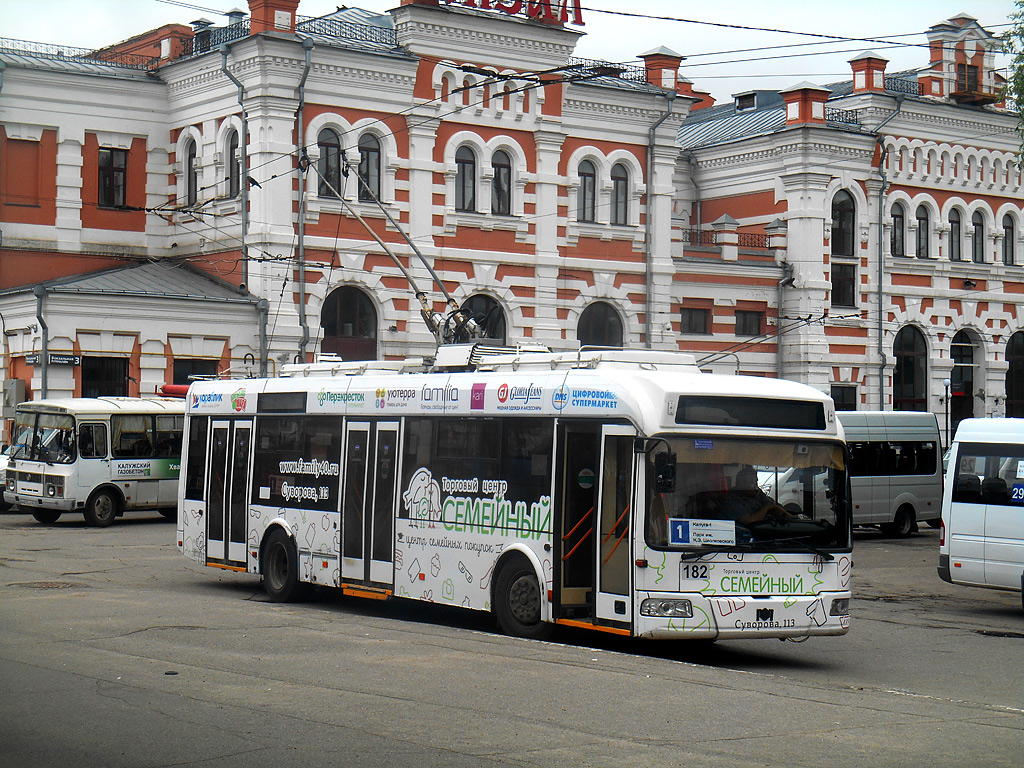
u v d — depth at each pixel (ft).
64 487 95.35
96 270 130.82
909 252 161.89
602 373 45.19
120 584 63.16
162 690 35.53
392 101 125.70
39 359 113.60
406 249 126.82
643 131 142.51
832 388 155.53
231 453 62.64
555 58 135.74
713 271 149.48
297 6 121.39
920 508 103.86
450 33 128.67
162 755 28.40
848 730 32.22
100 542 84.17
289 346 120.88
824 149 154.40
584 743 29.94
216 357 119.34
